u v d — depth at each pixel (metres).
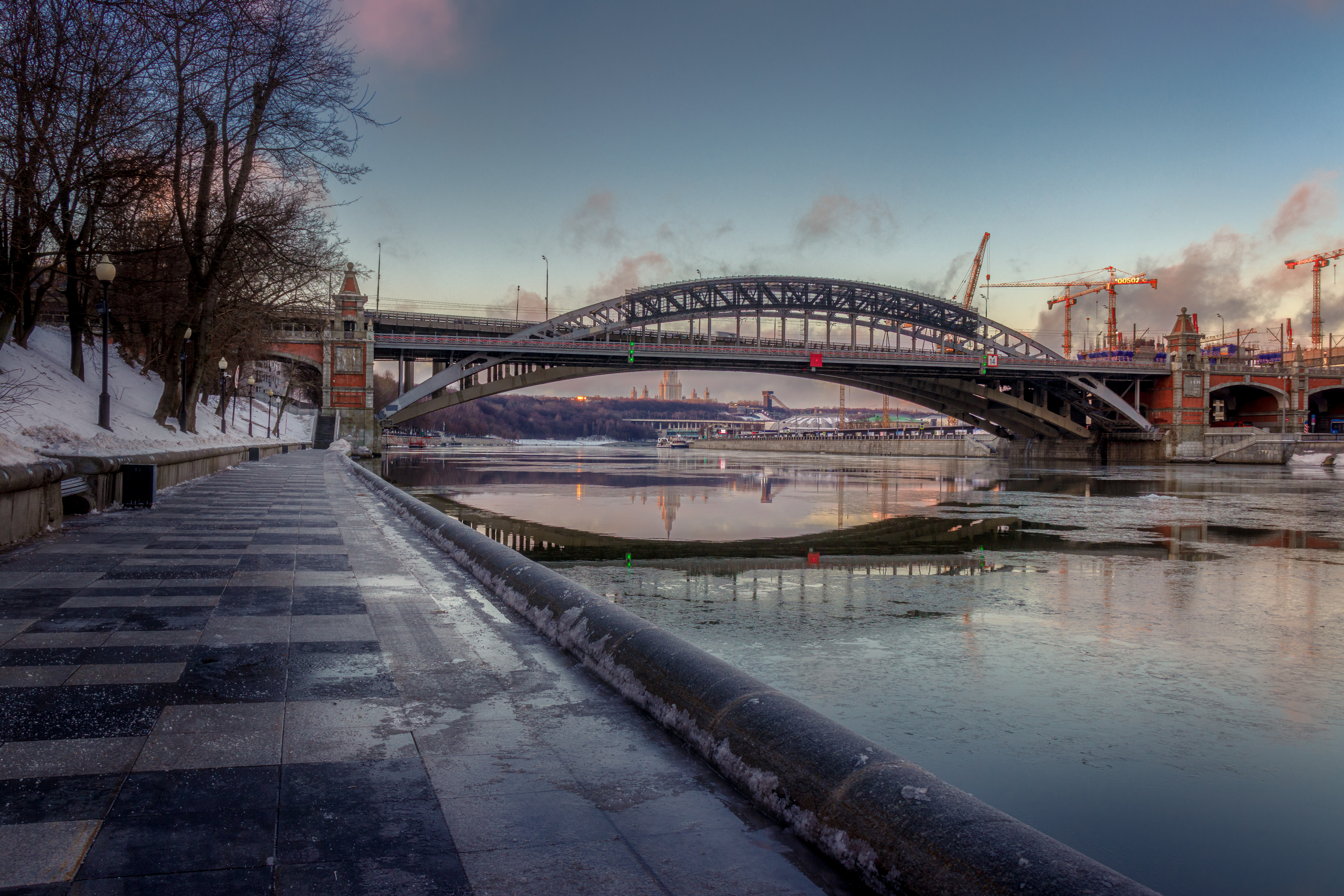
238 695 4.09
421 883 2.33
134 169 16.05
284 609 6.20
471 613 6.35
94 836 2.57
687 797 3.05
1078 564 13.52
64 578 7.24
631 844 2.65
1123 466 77.25
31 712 3.74
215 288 25.69
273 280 31.95
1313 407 109.56
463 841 2.61
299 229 24.72
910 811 2.45
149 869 2.37
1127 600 10.23
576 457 97.94
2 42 11.81
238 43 16.30
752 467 64.88
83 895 2.21
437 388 71.81
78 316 22.55
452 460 78.19
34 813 2.73
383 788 3.03
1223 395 105.75
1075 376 89.06
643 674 4.20
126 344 32.84
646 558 13.97
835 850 2.56
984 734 5.32
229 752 3.34
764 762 3.07
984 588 11.08
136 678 4.33
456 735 3.64
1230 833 3.96
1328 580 11.91
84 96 13.66
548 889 2.32
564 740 3.62
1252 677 6.78
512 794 3.01
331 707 3.96
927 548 15.54
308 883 2.31
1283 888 3.45
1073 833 3.96
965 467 70.50
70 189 13.95
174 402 24.80
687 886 2.37
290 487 20.16
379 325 77.88
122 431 18.81
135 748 3.35
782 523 20.55
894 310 96.56
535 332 82.69
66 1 12.27
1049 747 5.11
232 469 27.66
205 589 6.93
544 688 4.42
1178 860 3.69
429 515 12.09
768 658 7.22
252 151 21.53
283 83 19.16
